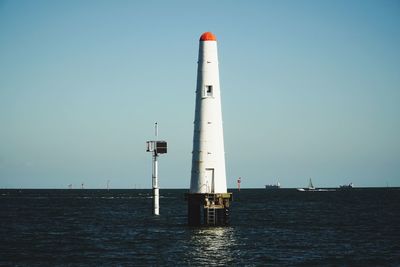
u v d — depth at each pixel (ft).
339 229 307.17
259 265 191.31
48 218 400.47
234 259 201.46
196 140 262.26
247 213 460.96
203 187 261.03
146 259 201.87
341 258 206.08
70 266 190.29
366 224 344.69
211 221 273.54
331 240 254.27
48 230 302.25
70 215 435.12
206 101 260.62
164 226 314.14
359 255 212.64
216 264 192.24
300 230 298.97
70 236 271.28
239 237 256.32
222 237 253.65
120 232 284.61
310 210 517.55
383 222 362.53
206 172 260.83
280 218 396.98
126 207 578.66
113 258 204.74
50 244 241.96
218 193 259.80
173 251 217.56
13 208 563.89
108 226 322.55
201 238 250.37
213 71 261.44
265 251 219.00
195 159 262.47
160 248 225.56
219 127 261.44
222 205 262.26
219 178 261.03
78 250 223.92
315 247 231.09
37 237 268.00
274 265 191.72
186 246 229.66
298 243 241.96
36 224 344.69
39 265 192.65
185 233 267.39
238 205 638.94
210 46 261.85
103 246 233.96
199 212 271.90
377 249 227.40
